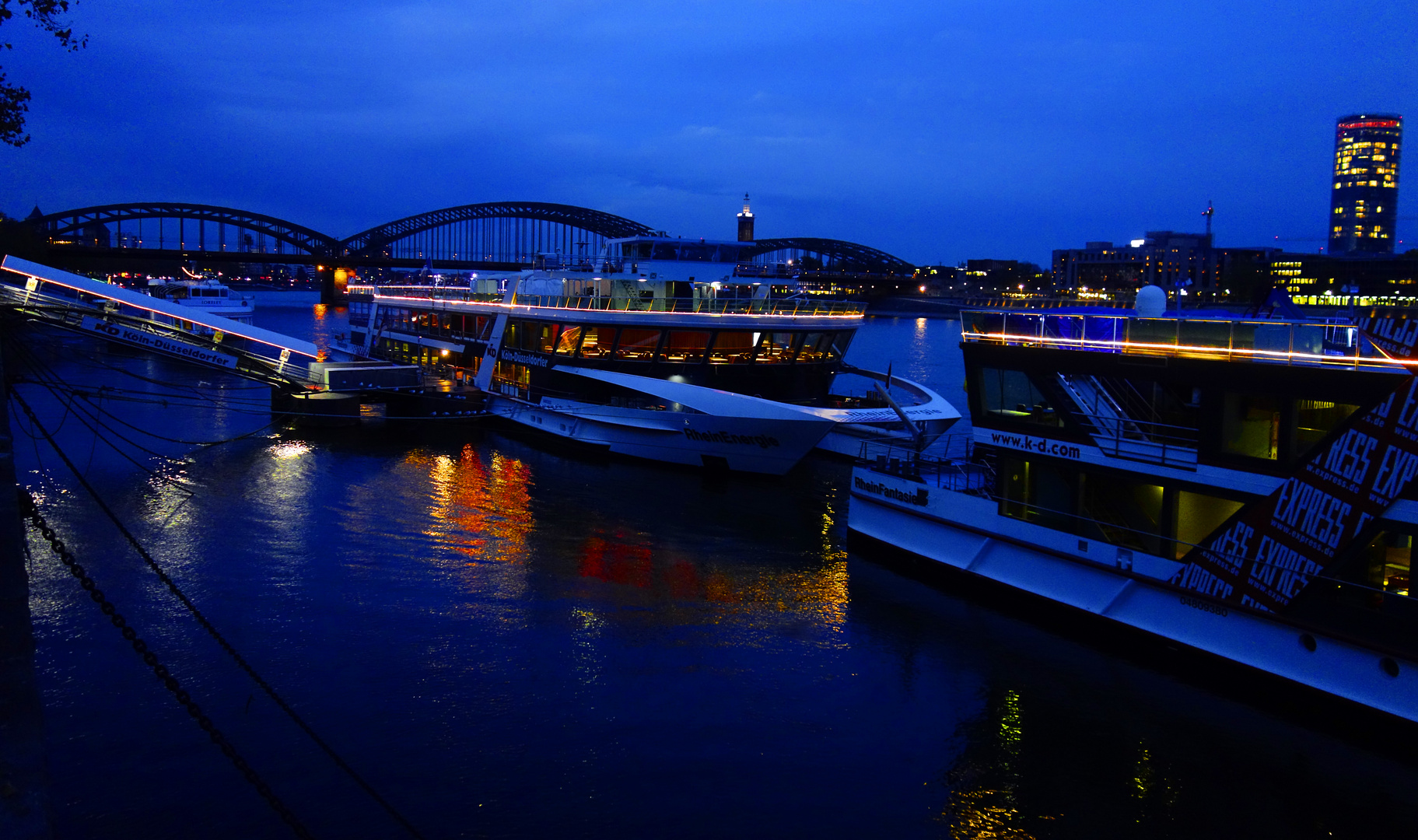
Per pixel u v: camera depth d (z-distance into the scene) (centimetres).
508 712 1588
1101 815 1363
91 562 2256
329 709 1582
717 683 1712
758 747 1504
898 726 1582
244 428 4162
